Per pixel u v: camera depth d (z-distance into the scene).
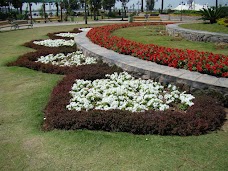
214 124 3.96
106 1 46.72
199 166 3.11
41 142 3.65
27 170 3.10
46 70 7.20
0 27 21.78
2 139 3.77
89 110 4.43
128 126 3.87
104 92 5.18
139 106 4.41
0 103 5.04
